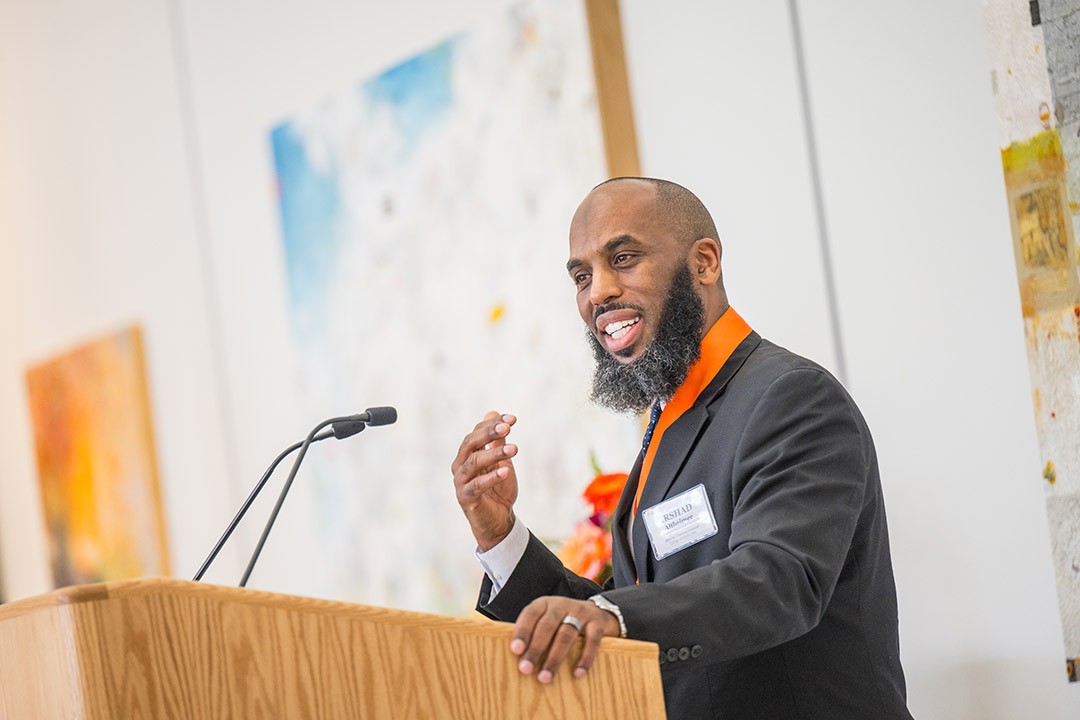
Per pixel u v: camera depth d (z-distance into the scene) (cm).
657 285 497
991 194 655
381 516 1008
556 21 859
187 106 1215
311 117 1064
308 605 316
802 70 733
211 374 1192
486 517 484
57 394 1424
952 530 668
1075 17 621
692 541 462
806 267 730
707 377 486
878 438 697
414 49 980
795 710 446
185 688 295
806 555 397
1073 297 617
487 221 912
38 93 1450
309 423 1078
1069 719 626
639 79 821
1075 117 620
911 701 681
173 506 1252
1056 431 622
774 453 433
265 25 1122
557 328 861
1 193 1543
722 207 773
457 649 338
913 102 685
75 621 287
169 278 1248
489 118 909
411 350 975
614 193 508
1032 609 639
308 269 1072
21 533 1546
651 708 358
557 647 346
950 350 670
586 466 838
